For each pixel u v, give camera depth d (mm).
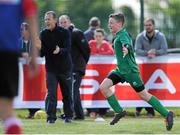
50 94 27484
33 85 33469
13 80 13703
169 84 33594
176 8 68000
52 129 25016
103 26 74688
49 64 27516
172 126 25156
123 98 33531
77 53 30516
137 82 25172
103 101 33562
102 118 30891
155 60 33625
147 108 33281
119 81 25688
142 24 44875
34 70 14016
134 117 32250
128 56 25031
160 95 33688
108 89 25656
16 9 13867
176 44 52281
